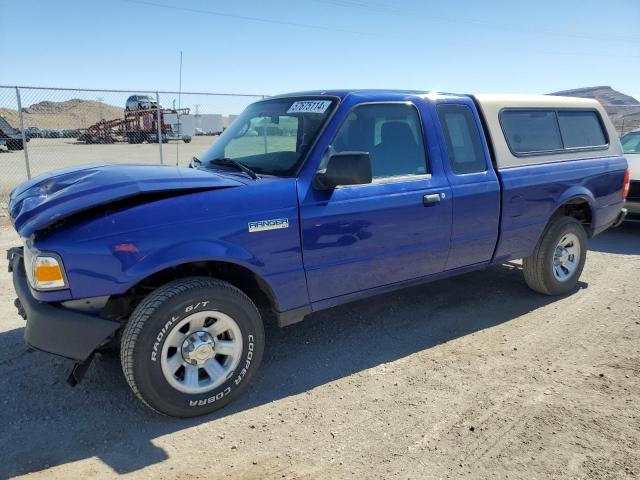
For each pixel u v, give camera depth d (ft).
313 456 9.45
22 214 9.71
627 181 19.49
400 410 10.93
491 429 10.24
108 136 59.98
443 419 10.59
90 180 10.39
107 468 9.07
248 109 15.26
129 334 9.71
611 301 17.37
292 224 11.18
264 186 11.05
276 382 12.07
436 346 13.98
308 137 12.09
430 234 13.64
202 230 10.16
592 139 18.60
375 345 14.03
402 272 13.50
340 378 12.26
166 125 53.06
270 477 8.89
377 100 13.00
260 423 10.45
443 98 14.47
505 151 15.40
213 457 9.40
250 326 10.92
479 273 20.17
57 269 9.18
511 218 15.43
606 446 9.71
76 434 10.00
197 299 10.09
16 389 11.50
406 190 13.01
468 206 14.26
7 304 16.31
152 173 10.94
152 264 9.66
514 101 16.15
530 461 9.30
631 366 12.84
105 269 9.39
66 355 9.69
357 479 8.85
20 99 34.96
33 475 8.86
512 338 14.48
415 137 13.65
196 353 10.28
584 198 17.47
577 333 14.80
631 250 24.54
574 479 8.85
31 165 49.83
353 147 12.41
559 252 17.46
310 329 15.02
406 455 9.46
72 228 9.34
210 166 13.30
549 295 17.74
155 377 9.87
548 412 10.81
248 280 11.94
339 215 11.84
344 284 12.44
